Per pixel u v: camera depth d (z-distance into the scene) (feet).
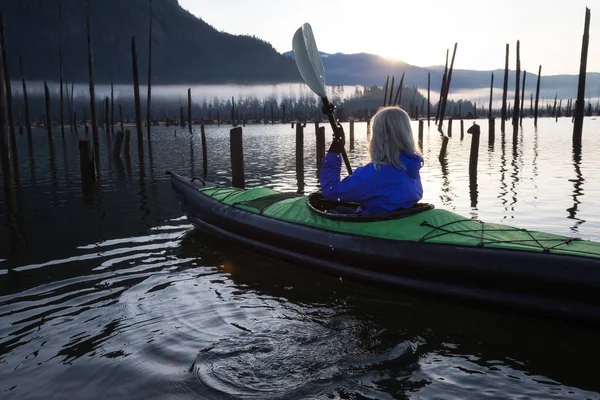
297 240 14.19
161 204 26.18
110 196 29.32
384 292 12.60
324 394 7.76
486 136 99.60
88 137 114.32
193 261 15.61
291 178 37.63
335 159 13.12
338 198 12.93
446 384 8.09
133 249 17.07
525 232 11.35
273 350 9.29
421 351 9.37
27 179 38.45
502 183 31.55
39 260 15.83
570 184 30.35
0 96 36.88
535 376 8.39
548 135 95.76
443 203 24.77
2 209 25.58
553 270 9.55
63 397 7.86
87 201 27.61
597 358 9.07
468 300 10.82
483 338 9.95
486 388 7.97
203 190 19.43
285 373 8.45
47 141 98.27
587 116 322.55
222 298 12.34
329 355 9.11
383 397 7.67
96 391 8.00
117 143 54.95
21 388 8.15
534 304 9.89
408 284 11.76
